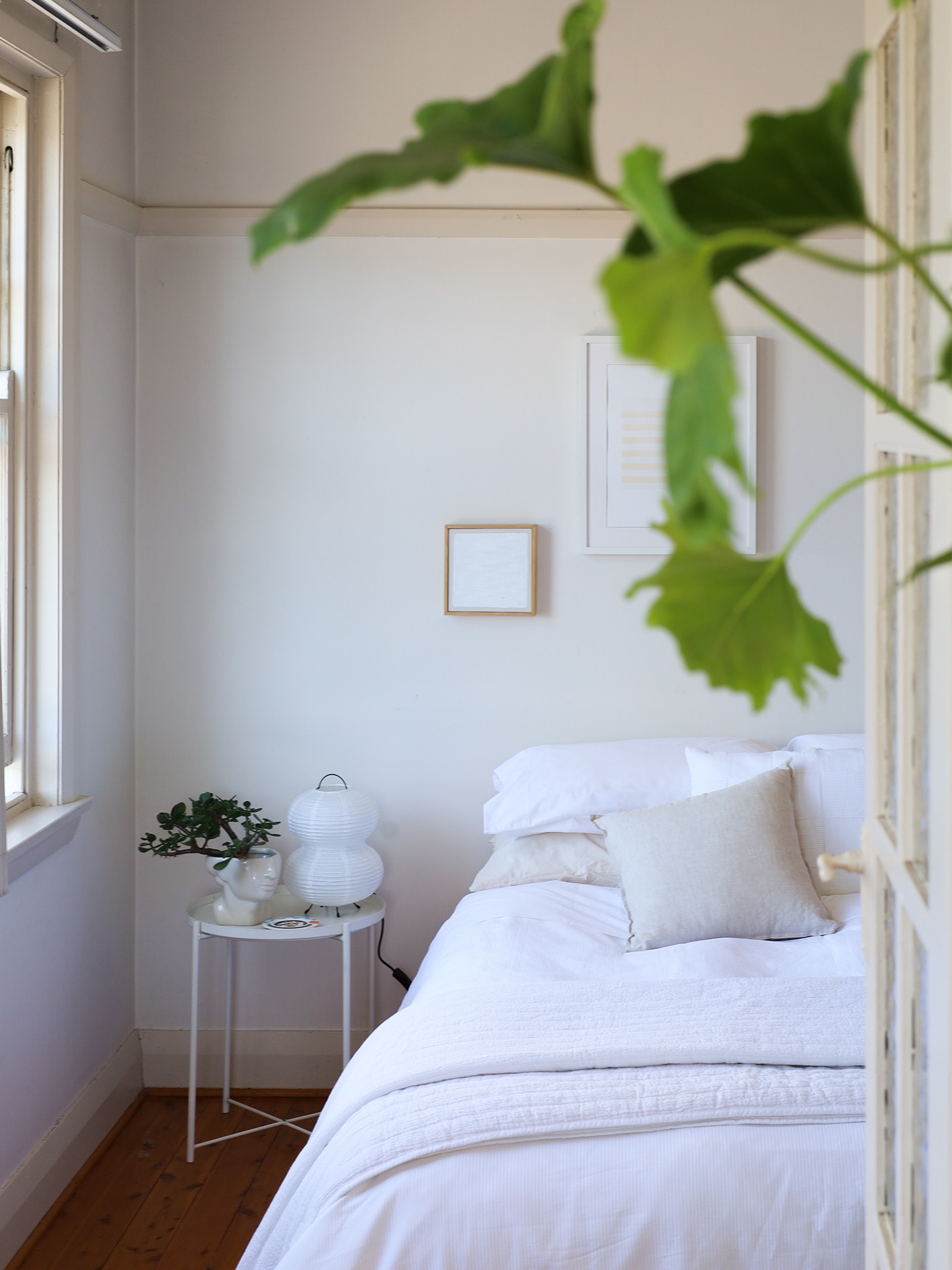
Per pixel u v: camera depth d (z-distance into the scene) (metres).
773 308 0.41
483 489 3.43
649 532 3.39
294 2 3.34
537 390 3.40
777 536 3.41
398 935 3.52
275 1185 2.97
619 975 2.45
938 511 0.78
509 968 2.46
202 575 3.46
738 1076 1.93
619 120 3.35
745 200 0.39
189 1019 3.53
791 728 3.45
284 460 3.44
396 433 3.43
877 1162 1.12
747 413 3.36
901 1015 0.94
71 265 2.86
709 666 0.44
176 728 3.49
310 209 0.39
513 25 3.33
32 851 2.71
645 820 2.86
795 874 2.75
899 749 0.93
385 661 3.47
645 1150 1.83
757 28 3.32
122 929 3.40
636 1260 1.76
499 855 3.12
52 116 2.79
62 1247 2.69
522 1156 1.84
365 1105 1.99
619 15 3.33
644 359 0.31
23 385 2.83
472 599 3.43
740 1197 1.78
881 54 0.97
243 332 3.41
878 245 1.00
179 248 3.39
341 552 3.45
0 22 2.49
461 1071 1.98
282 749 3.49
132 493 3.41
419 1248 1.78
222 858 3.11
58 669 2.89
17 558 2.85
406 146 0.40
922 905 0.84
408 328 3.40
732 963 2.46
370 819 3.24
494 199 3.36
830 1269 1.75
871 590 1.09
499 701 3.47
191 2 3.35
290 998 3.53
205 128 3.36
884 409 1.00
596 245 3.37
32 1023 2.77
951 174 0.72
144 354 3.41
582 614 3.45
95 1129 3.14
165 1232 2.75
